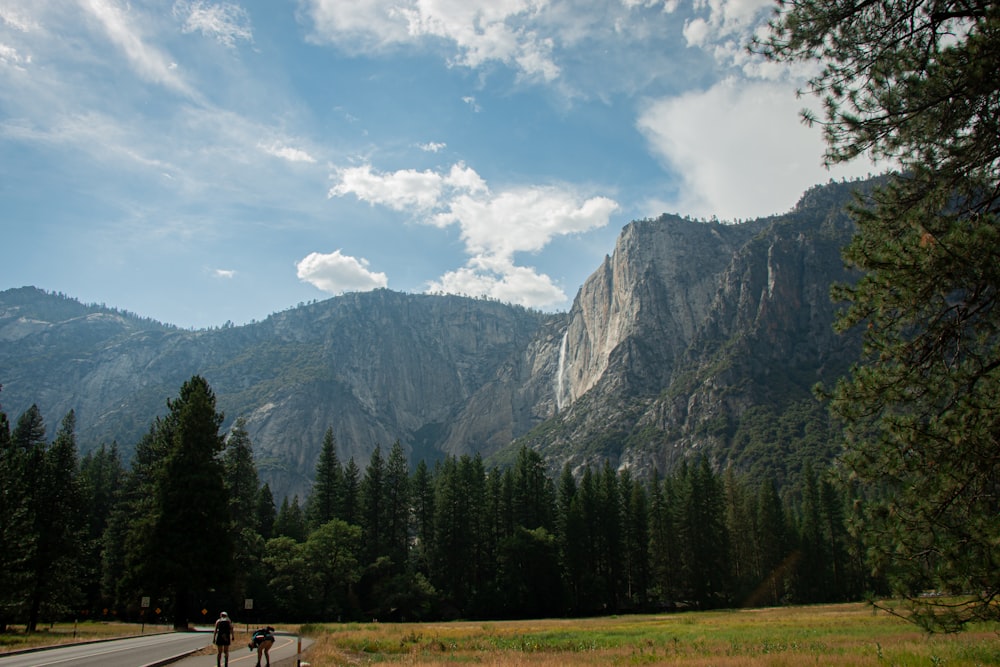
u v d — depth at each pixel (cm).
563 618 7756
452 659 2856
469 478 9219
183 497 4478
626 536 9638
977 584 1092
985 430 1080
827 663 2077
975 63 1088
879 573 1223
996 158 1188
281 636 4259
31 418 6956
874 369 1239
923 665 1875
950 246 1087
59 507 5219
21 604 4231
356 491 9188
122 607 6838
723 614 6981
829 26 1262
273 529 8844
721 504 9200
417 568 9100
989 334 1162
